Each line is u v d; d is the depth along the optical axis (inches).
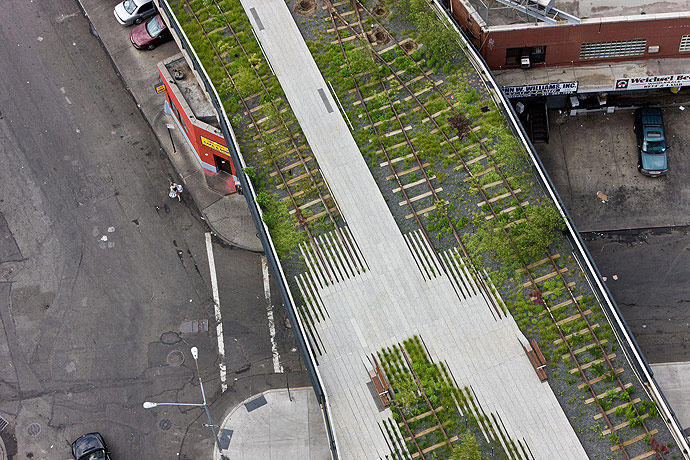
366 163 2187.5
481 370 1932.8
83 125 2620.6
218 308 2332.7
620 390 1884.8
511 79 2436.0
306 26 2404.0
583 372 1910.7
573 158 2496.3
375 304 2016.5
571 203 2434.8
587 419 1867.6
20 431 2196.1
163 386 2236.7
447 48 2283.5
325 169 2183.8
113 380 2247.8
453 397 1908.2
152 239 2438.5
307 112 2263.8
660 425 1846.7
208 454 2153.1
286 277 2059.5
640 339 2237.9
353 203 2135.8
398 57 2331.4
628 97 2561.5
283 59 2347.4
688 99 2544.3
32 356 2284.7
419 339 1972.2
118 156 2566.4
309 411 2187.5
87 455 2127.2
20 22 2802.7
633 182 2449.6
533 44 2375.7
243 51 2368.4
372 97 2278.5
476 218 2091.5
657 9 2316.7
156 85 2679.6
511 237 2058.3
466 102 2242.9
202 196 2500.0
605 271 2333.9
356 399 1921.8
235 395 2222.0
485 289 2015.3
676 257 2338.8
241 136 2244.1
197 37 2397.9
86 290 2367.1
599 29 2324.1
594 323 1957.4
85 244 2434.8
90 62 2733.8
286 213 2133.4
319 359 1966.0
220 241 2431.1
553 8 2326.5
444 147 2191.2
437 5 2377.0
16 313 2341.3
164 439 2176.4
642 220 2396.7
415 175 2161.7
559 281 2004.2
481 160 2164.1
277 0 2445.9
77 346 2293.3
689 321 2251.5
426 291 2025.1
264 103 2282.2
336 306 2020.2
